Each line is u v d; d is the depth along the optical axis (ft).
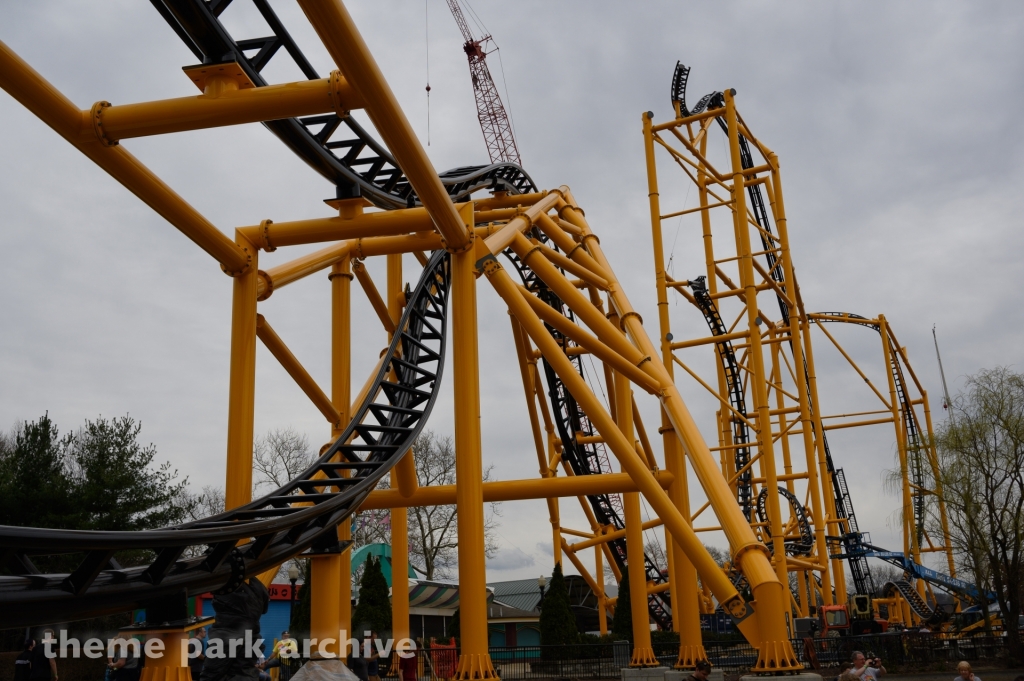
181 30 35.42
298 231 45.68
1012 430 93.61
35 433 85.25
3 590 22.75
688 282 100.17
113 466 88.38
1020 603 95.30
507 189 83.46
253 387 43.93
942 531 109.70
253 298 44.91
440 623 133.08
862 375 147.13
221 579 32.55
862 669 44.04
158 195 35.68
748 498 120.98
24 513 81.92
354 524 154.61
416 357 64.64
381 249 55.57
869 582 146.00
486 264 54.34
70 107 31.35
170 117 31.83
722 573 49.73
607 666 80.33
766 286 109.50
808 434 108.88
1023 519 92.32
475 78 225.76
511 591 185.98
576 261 67.77
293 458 149.28
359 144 47.57
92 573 24.98
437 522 152.97
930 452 116.26
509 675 80.12
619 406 69.31
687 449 54.08
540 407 100.22
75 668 75.46
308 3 26.04
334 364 55.36
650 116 102.78
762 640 47.03
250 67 37.29
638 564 65.46
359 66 29.07
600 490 57.06
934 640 89.04
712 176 103.24
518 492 58.13
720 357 125.49
